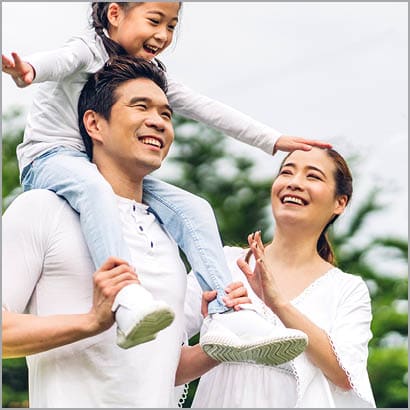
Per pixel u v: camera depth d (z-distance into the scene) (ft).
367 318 26.73
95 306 22.89
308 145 27.25
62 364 23.80
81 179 24.06
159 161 24.84
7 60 23.71
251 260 27.35
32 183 25.13
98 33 26.18
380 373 46.03
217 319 24.47
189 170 52.70
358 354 25.95
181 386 26.25
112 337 23.90
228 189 52.26
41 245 23.91
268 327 24.07
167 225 25.41
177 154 53.06
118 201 24.84
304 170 27.35
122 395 23.75
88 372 23.77
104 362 23.80
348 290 26.89
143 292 22.71
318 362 25.63
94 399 23.67
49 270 23.98
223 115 27.30
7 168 50.67
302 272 27.14
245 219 51.37
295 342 23.85
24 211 24.06
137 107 24.90
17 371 44.27
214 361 25.63
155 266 24.59
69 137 25.39
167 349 24.41
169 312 22.34
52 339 22.91
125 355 23.90
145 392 23.91
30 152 25.27
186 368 25.80
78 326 22.82
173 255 25.09
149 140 24.80
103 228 23.52
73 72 25.34
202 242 25.11
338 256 49.73
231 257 27.58
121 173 24.97
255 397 25.59
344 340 26.00
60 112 25.49
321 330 25.73
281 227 27.22
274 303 25.57
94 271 24.02
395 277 49.57
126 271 22.94
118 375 23.79
